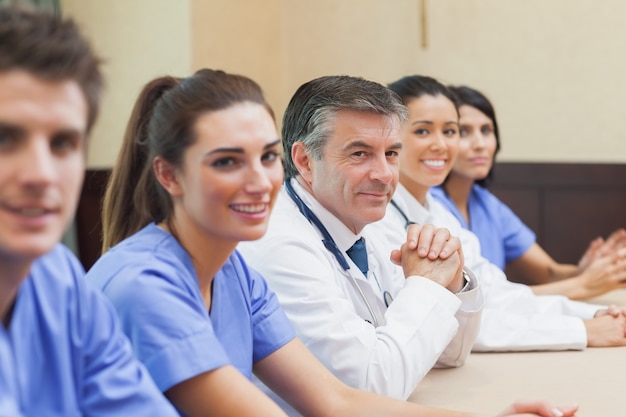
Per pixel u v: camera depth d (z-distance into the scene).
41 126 0.96
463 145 3.23
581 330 2.31
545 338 2.30
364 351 1.81
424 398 1.88
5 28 0.95
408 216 2.69
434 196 3.16
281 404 1.79
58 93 0.97
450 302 1.93
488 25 4.63
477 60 4.66
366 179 1.97
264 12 4.91
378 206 1.99
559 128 4.53
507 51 4.61
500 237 3.42
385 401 1.66
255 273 1.72
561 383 1.98
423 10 4.74
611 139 4.45
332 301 1.85
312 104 2.01
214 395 1.42
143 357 1.41
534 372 2.08
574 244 4.52
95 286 1.46
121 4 4.54
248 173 1.40
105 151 4.60
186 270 1.49
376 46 4.89
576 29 4.48
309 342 1.82
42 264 1.18
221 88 1.42
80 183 1.01
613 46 4.42
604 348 2.33
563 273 3.43
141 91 1.56
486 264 2.82
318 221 2.02
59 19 1.00
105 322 1.25
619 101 4.42
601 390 1.92
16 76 0.95
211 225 1.42
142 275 1.44
